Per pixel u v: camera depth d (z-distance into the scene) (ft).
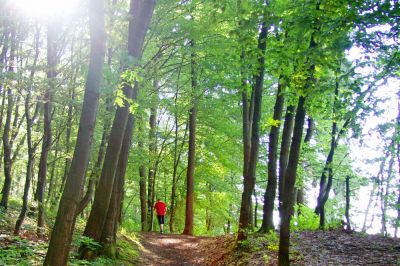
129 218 104.32
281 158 41.14
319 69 26.94
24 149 50.16
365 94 37.68
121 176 36.04
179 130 97.86
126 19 26.30
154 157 78.84
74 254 28.58
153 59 40.81
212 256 44.37
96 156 44.47
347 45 24.09
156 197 107.04
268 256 34.17
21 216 29.53
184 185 99.35
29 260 23.43
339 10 24.99
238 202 97.14
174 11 39.93
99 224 30.96
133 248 45.01
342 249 34.94
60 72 30.81
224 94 50.26
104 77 25.16
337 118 38.32
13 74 25.98
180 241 60.29
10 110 36.88
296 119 27.68
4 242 26.04
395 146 55.36
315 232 45.39
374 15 23.98
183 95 69.87
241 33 27.14
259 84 41.34
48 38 29.40
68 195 19.21
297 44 25.66
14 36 29.86
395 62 32.71
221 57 40.37
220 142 85.15
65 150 41.91
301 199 77.92
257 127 41.88
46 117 31.40
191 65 47.19
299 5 28.22
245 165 49.08
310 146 63.77
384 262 29.12
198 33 38.70
